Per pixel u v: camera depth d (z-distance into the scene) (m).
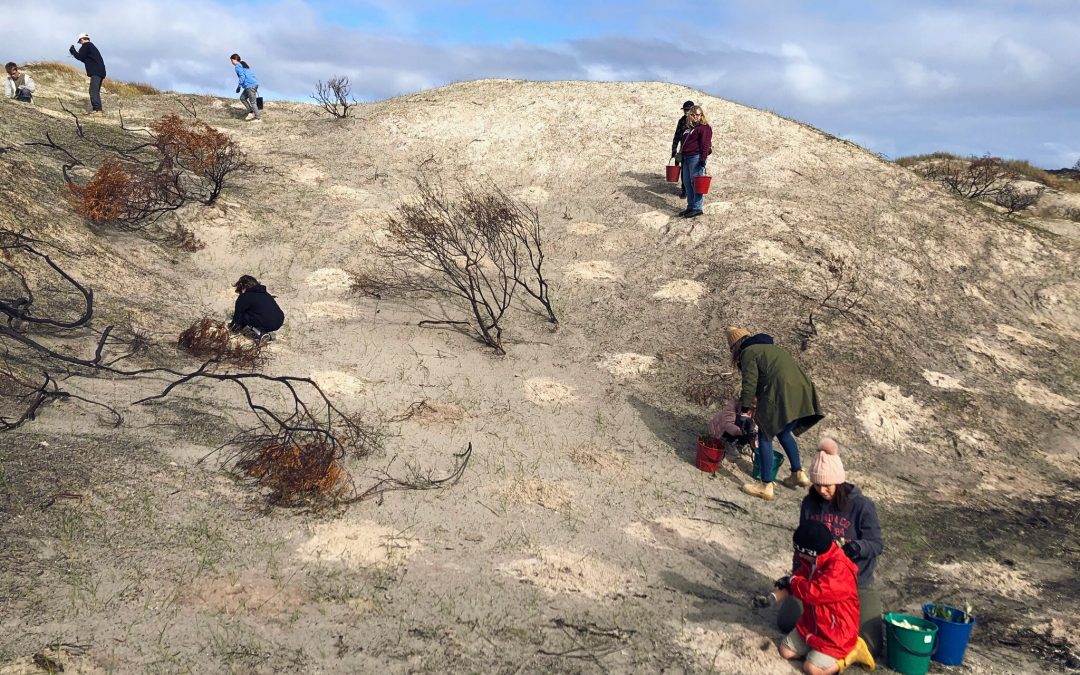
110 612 4.21
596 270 12.46
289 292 11.11
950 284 12.48
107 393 7.10
